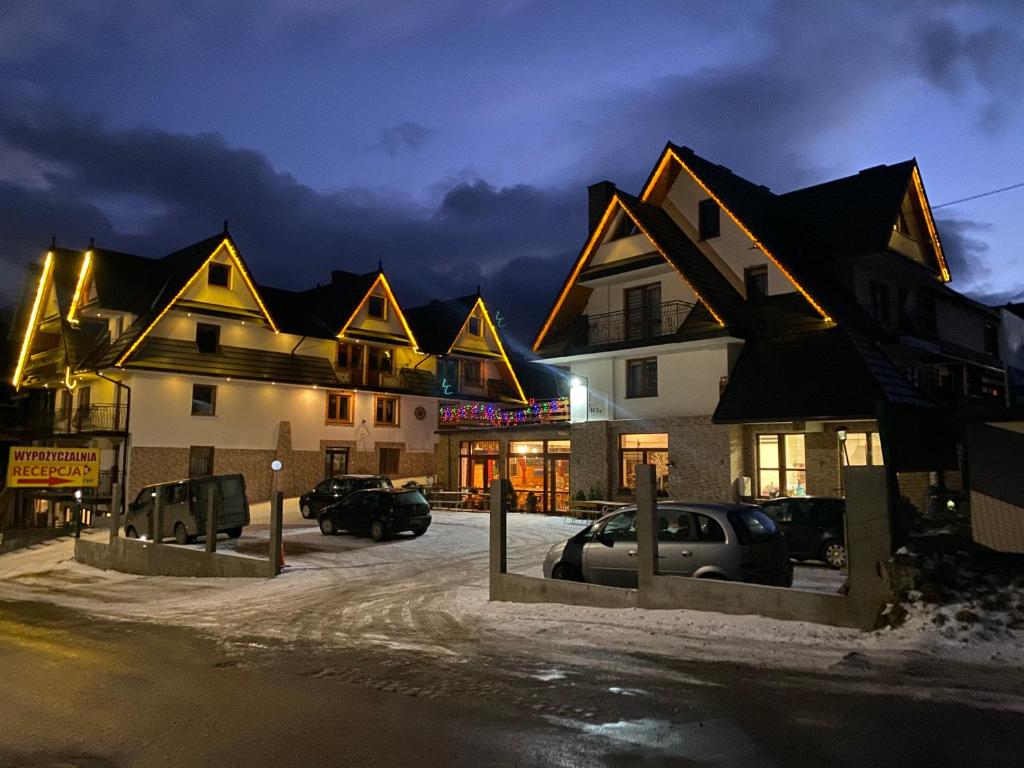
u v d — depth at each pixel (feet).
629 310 95.25
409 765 17.84
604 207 97.76
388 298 145.69
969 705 20.08
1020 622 25.02
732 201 86.74
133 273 122.01
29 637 39.11
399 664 28.45
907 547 28.76
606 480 93.61
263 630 38.04
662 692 22.79
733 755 17.60
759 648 26.86
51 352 131.23
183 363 117.19
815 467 76.13
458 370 160.15
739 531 35.58
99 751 19.83
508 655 28.96
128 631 39.91
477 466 114.11
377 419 144.25
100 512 108.37
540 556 62.95
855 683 22.35
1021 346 43.09
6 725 22.41
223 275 123.85
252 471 124.88
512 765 17.53
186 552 65.98
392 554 67.21
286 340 131.85
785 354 78.18
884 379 72.74
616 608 35.19
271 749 19.42
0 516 111.34
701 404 85.97
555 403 105.60
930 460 36.35
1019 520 34.45
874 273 91.20
